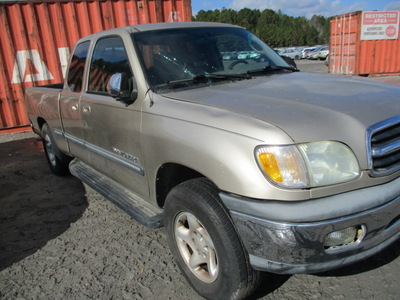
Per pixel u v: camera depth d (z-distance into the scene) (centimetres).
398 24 1620
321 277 269
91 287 278
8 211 432
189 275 259
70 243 345
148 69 292
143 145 278
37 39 840
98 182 378
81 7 852
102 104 328
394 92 258
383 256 286
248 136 203
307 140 197
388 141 215
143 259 310
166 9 920
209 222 220
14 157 684
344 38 1723
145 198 305
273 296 253
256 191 197
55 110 451
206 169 219
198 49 327
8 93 849
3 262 321
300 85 275
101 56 353
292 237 191
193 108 243
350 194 200
